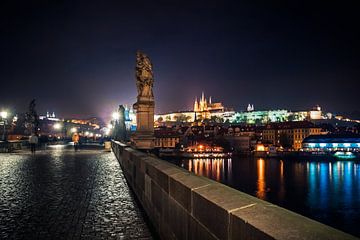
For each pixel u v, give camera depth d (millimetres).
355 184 106938
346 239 2582
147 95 23734
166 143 181000
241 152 195875
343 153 178500
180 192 5703
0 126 92375
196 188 5008
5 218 9398
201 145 176375
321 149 194125
